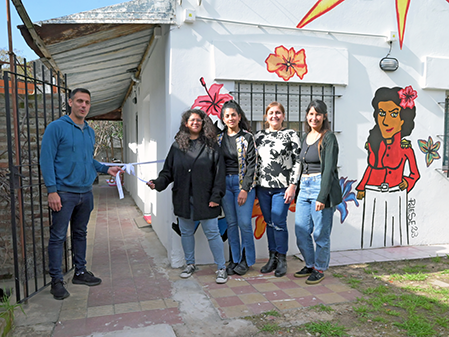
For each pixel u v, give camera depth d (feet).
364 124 15.35
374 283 11.87
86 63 16.93
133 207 27.09
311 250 12.40
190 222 12.38
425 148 16.21
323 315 9.61
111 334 8.55
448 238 16.75
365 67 15.26
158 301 10.43
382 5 15.37
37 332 8.70
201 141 12.00
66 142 10.42
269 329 8.86
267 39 13.96
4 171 12.09
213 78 13.42
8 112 9.50
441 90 16.30
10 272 12.37
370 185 15.57
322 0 14.55
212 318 9.44
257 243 14.33
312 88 14.80
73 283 11.63
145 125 22.20
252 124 14.23
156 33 14.01
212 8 13.29
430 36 16.05
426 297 10.67
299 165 12.10
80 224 11.47
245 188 11.98
